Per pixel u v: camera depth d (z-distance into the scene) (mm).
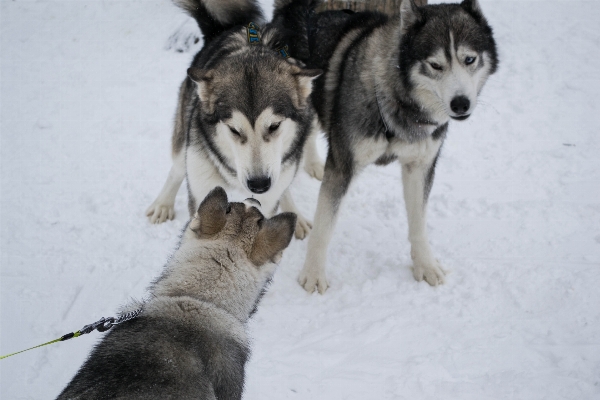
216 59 3977
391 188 5602
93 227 4938
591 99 6621
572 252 4676
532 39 7559
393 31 4008
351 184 4289
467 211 5234
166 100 6750
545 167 5730
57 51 7582
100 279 4418
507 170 5730
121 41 7770
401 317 4148
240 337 2572
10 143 5984
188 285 2525
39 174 5562
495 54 3949
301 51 4660
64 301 4219
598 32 7617
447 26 3668
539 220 5059
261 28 4277
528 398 3467
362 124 4016
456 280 4484
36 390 3525
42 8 8398
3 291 4277
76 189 5387
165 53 7566
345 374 3658
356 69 4086
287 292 4359
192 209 4160
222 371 2422
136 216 5090
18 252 4645
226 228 2623
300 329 4039
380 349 3871
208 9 4504
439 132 4121
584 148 5949
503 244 4809
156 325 2400
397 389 3539
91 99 6738
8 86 6910
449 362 3754
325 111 4418
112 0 8477
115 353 2273
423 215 4391
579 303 4184
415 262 4508
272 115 3566
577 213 5121
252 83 3551
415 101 3877
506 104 6609
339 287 4430
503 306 4215
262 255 2600
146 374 2162
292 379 3592
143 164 5785
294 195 5527
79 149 5949
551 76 6973
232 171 3891
